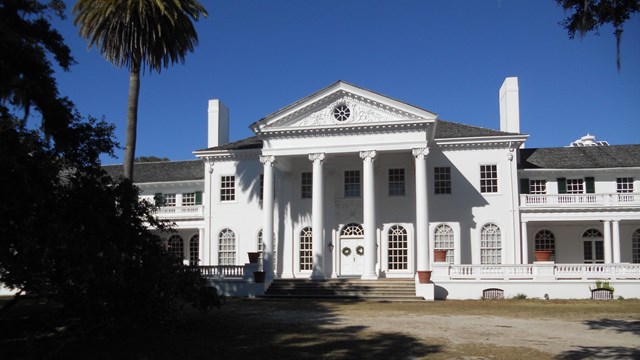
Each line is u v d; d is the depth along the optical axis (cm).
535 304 2972
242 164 4359
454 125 4278
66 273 1252
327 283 3538
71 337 1434
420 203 3553
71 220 1395
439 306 2872
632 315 2423
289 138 3803
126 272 1455
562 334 1861
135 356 1512
